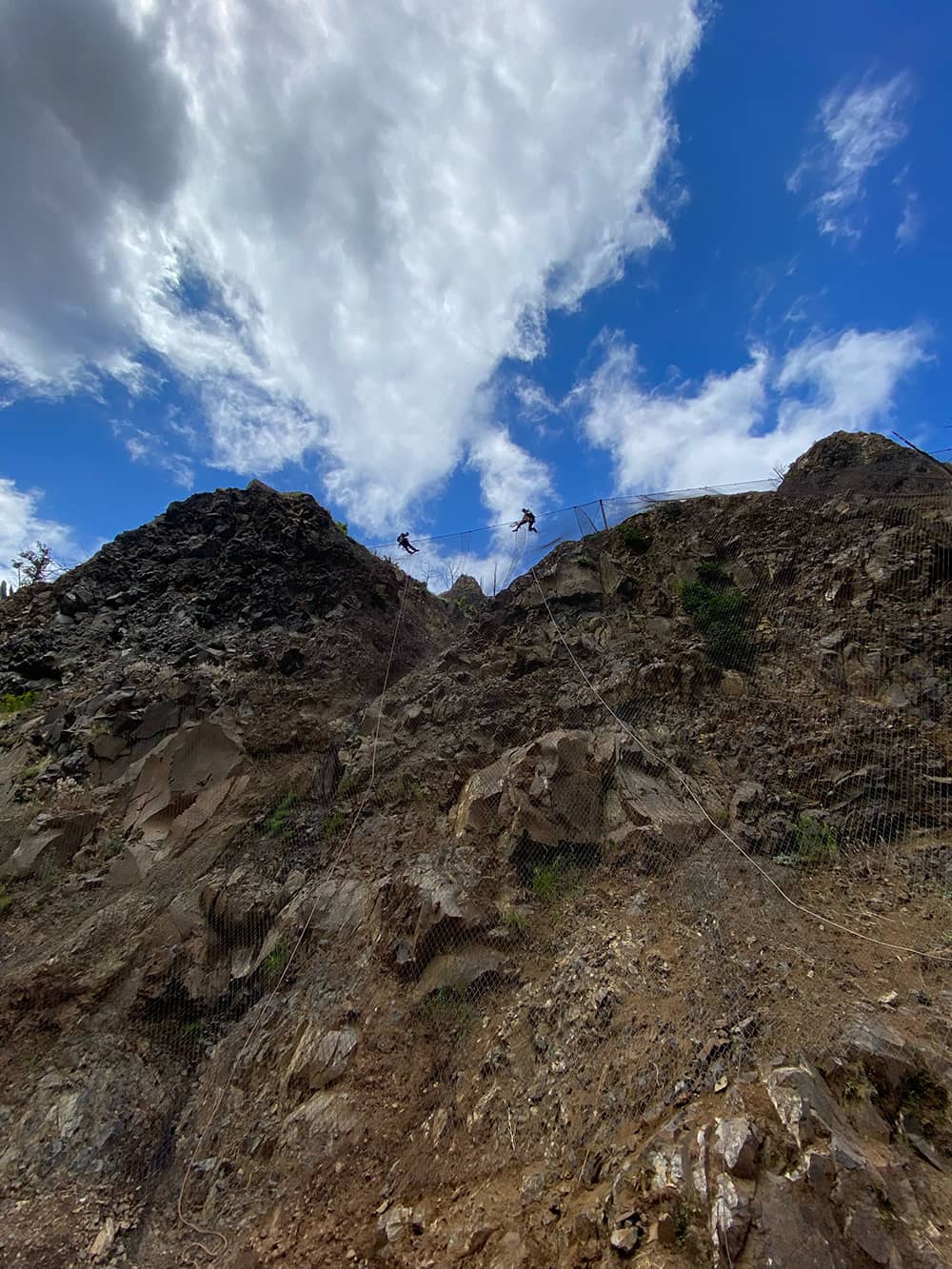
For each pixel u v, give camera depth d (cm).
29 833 1024
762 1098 406
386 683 1434
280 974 728
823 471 1286
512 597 1366
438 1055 588
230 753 1109
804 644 948
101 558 1841
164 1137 595
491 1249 405
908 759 742
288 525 1847
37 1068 665
